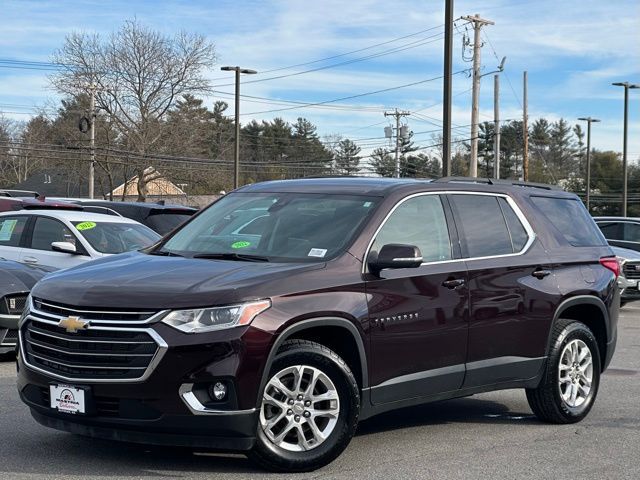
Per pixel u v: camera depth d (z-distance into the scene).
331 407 5.27
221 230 6.18
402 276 5.68
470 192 6.55
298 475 5.17
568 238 7.21
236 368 4.78
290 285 5.11
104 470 5.19
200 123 58.00
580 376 7.11
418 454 5.87
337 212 5.94
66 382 4.89
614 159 95.75
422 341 5.75
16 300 8.54
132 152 55.09
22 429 6.15
